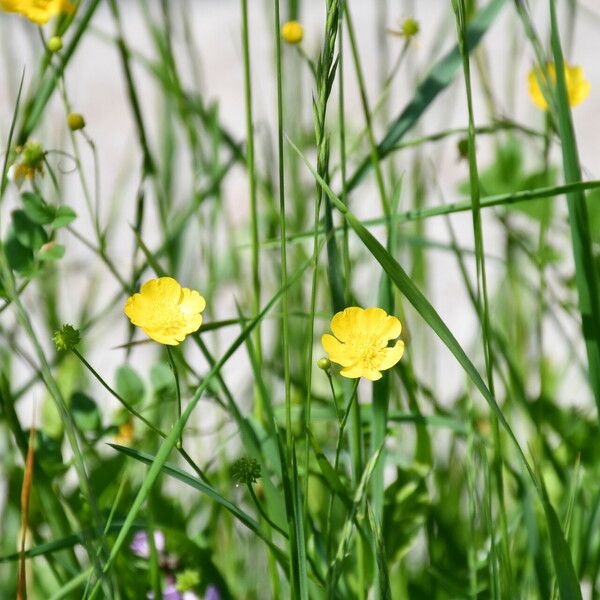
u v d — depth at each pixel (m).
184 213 1.01
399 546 0.87
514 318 1.03
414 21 0.91
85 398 0.90
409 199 1.03
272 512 0.81
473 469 0.82
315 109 0.74
